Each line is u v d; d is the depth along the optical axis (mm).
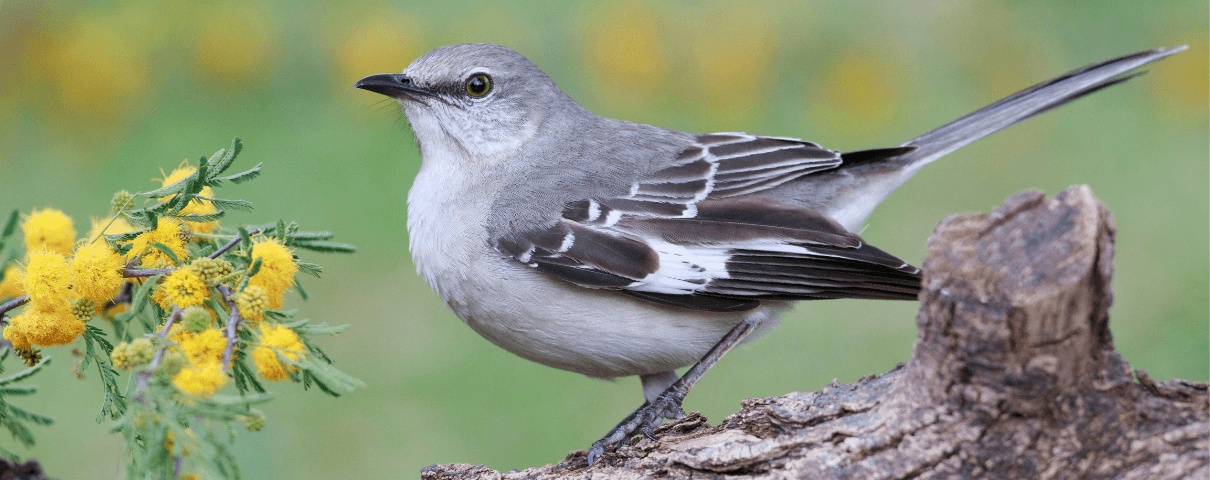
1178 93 16984
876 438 4793
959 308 4391
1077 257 4176
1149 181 15719
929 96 17500
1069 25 17953
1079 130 17109
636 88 17375
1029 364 4355
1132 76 8094
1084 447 4492
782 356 12898
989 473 4559
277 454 11461
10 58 16531
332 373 4734
